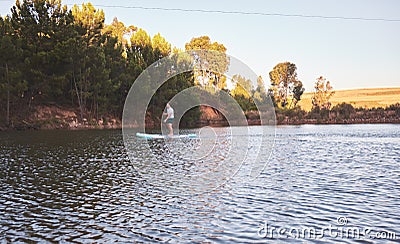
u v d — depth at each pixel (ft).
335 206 27.04
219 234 21.81
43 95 118.83
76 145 68.03
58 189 32.55
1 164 46.01
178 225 23.30
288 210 26.17
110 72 127.75
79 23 128.98
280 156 54.24
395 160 49.52
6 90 102.94
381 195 29.99
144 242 20.61
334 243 20.63
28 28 110.22
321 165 45.34
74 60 114.42
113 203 28.09
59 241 20.74
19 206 27.30
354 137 89.25
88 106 130.93
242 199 29.04
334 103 175.01
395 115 158.92
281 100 176.96
